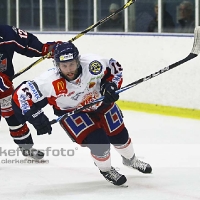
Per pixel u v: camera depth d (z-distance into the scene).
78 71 10.99
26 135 14.52
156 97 21.98
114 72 11.48
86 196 11.40
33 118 11.05
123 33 23.16
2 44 13.30
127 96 23.06
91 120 11.60
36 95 11.02
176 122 20.06
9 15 28.19
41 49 13.73
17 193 11.77
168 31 22.09
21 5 27.58
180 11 21.58
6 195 11.63
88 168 13.85
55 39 26.06
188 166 13.84
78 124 11.56
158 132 18.38
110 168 11.95
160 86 21.78
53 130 19.09
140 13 22.89
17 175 13.30
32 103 11.09
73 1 25.45
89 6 24.78
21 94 11.09
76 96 11.30
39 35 26.73
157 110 21.94
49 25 26.59
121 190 11.79
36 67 26.66
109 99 11.23
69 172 13.50
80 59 11.14
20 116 11.42
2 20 28.50
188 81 20.86
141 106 22.55
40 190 11.98
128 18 23.36
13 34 13.43
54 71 11.12
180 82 21.12
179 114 21.20
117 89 11.48
